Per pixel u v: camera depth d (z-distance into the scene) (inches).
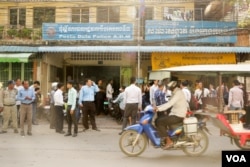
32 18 767.7
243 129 332.2
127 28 674.2
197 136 325.1
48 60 699.4
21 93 449.1
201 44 677.9
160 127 318.3
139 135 324.2
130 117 478.3
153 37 671.1
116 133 477.7
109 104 661.9
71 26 677.9
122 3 755.4
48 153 336.2
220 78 340.5
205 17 752.3
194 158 321.4
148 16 754.8
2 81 680.4
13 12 769.6
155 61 669.3
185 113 321.4
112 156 326.3
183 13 753.0
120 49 650.8
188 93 461.4
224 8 716.7
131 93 462.3
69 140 415.8
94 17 765.9
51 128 514.3
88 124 515.8
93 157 320.5
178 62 669.9
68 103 448.5
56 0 765.3
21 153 335.3
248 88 509.4
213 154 339.3
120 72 771.4
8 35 697.0
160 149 361.4
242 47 665.0
